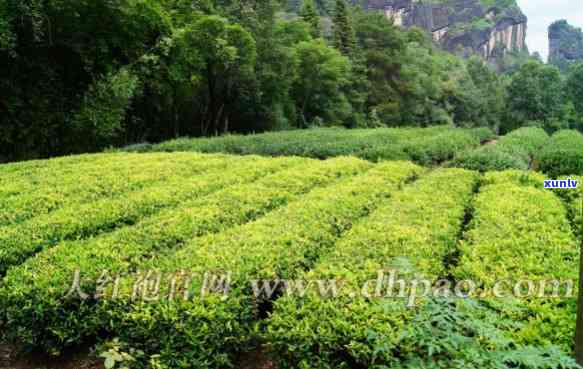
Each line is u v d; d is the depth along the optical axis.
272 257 4.87
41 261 4.98
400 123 49.53
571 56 175.38
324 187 8.78
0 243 5.59
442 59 74.75
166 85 23.44
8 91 16.33
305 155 16.64
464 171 10.14
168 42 20.64
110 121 18.81
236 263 4.72
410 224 6.02
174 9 24.81
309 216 6.34
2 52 15.84
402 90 49.94
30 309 4.41
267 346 4.21
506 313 3.62
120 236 5.76
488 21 146.88
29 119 17.06
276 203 7.63
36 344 4.53
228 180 9.34
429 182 8.91
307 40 37.78
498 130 67.38
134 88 19.64
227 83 27.05
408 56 52.00
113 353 3.73
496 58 144.88
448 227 5.89
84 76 19.00
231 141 18.95
